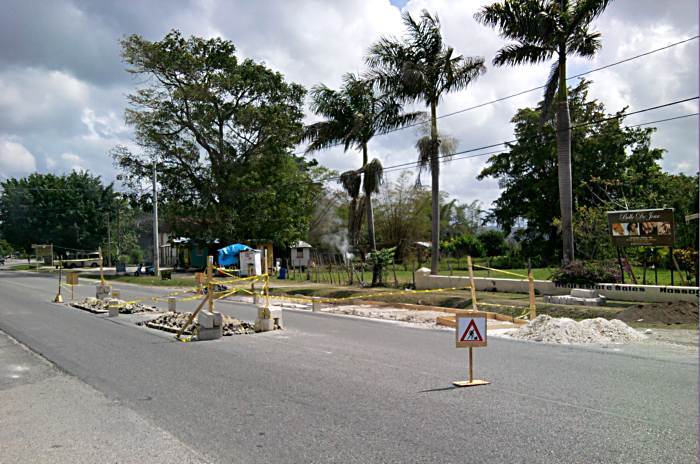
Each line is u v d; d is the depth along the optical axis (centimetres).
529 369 879
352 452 521
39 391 802
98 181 7619
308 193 4988
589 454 505
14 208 7138
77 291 3020
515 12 1938
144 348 1143
